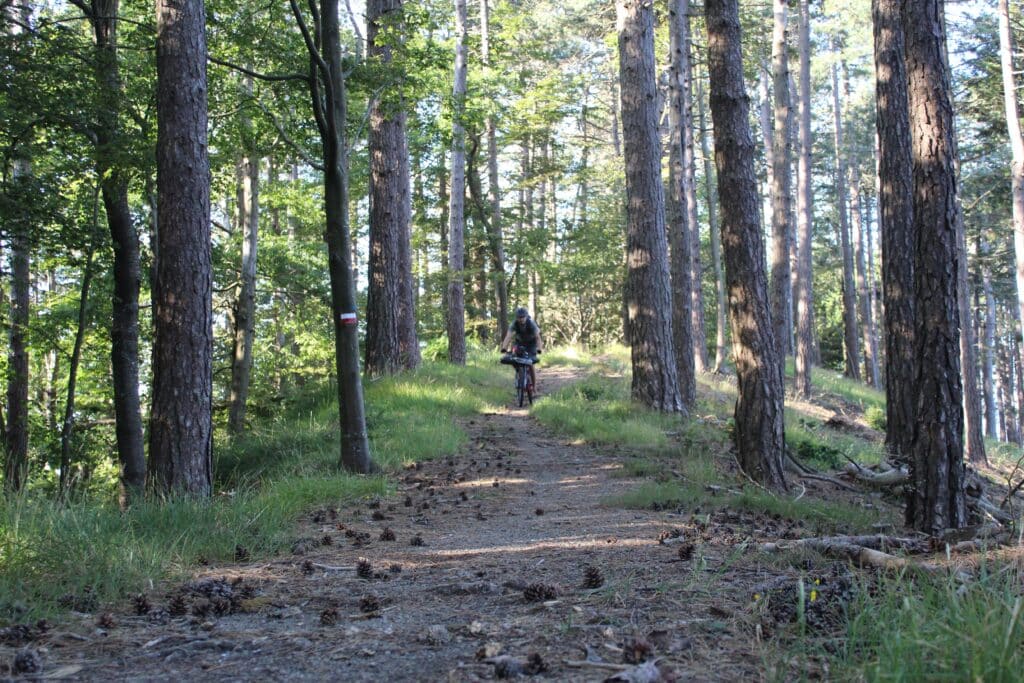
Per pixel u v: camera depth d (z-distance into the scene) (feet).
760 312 31.83
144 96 42.75
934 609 10.28
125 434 44.45
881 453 45.21
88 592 14.20
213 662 10.89
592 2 96.43
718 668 9.76
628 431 42.98
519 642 11.30
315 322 88.02
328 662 10.77
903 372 40.19
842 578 12.70
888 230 41.09
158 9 27.43
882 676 8.34
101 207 52.13
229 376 83.15
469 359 88.43
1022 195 63.26
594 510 24.88
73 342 66.95
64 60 38.75
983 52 83.66
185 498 21.59
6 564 14.76
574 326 152.97
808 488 34.12
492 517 24.53
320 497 27.20
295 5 30.35
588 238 115.85
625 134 52.65
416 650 11.18
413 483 31.40
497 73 84.28
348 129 57.77
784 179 78.69
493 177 102.58
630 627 11.60
